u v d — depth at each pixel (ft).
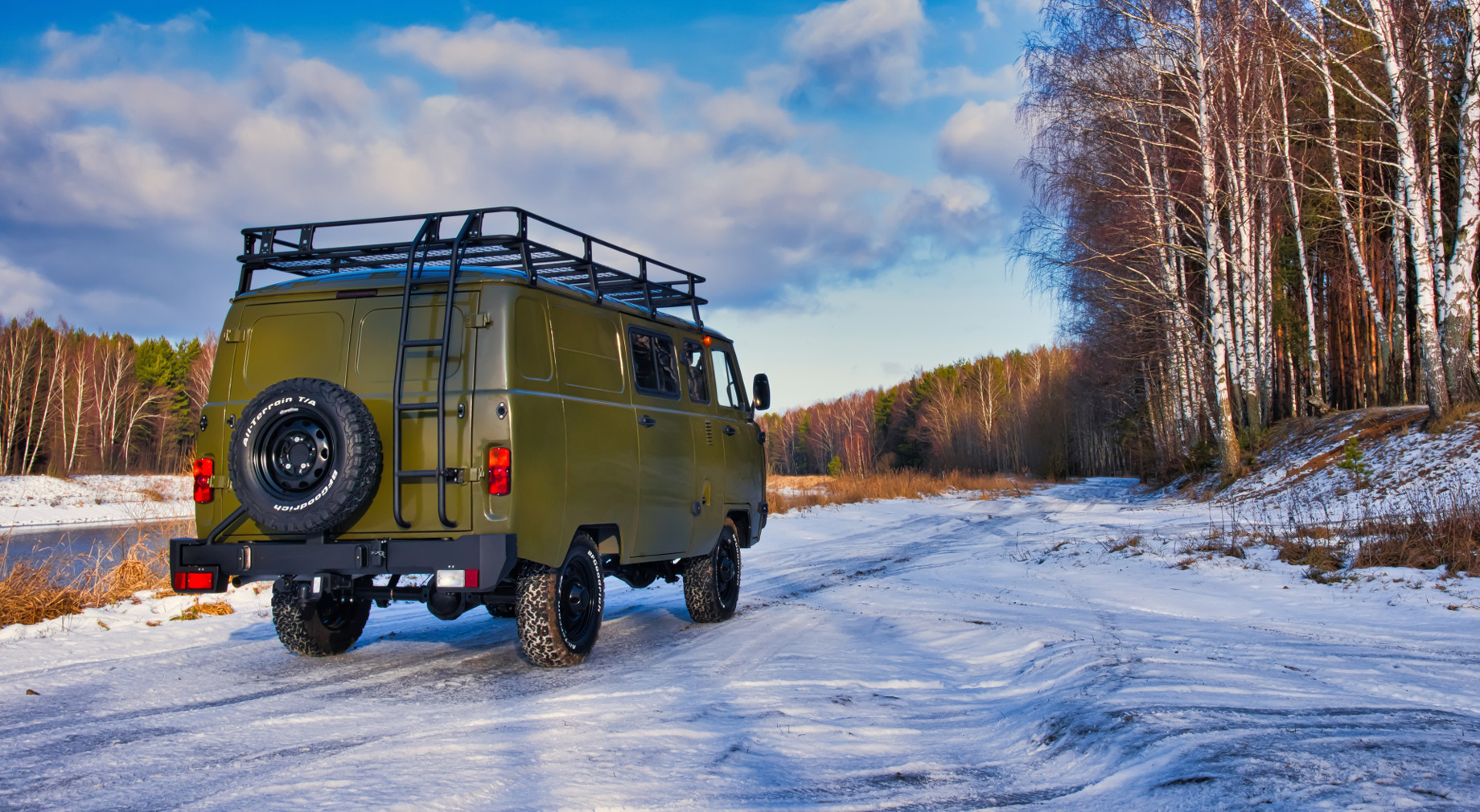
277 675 19.34
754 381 30.94
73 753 13.43
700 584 26.40
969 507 89.61
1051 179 82.69
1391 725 13.10
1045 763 12.84
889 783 11.96
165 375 228.84
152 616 27.61
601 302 22.33
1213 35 75.87
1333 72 87.86
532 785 11.61
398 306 19.43
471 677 19.12
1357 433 71.10
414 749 13.44
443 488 17.89
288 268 21.56
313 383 17.93
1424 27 69.51
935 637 23.45
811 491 116.67
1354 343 110.01
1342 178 96.02
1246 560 36.06
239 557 18.67
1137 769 11.53
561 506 19.58
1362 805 9.42
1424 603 26.58
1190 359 105.19
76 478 122.62
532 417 18.84
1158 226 81.71
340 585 18.62
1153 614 27.12
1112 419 198.18
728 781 11.85
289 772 12.36
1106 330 118.21
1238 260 88.94
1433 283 63.82
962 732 14.76
